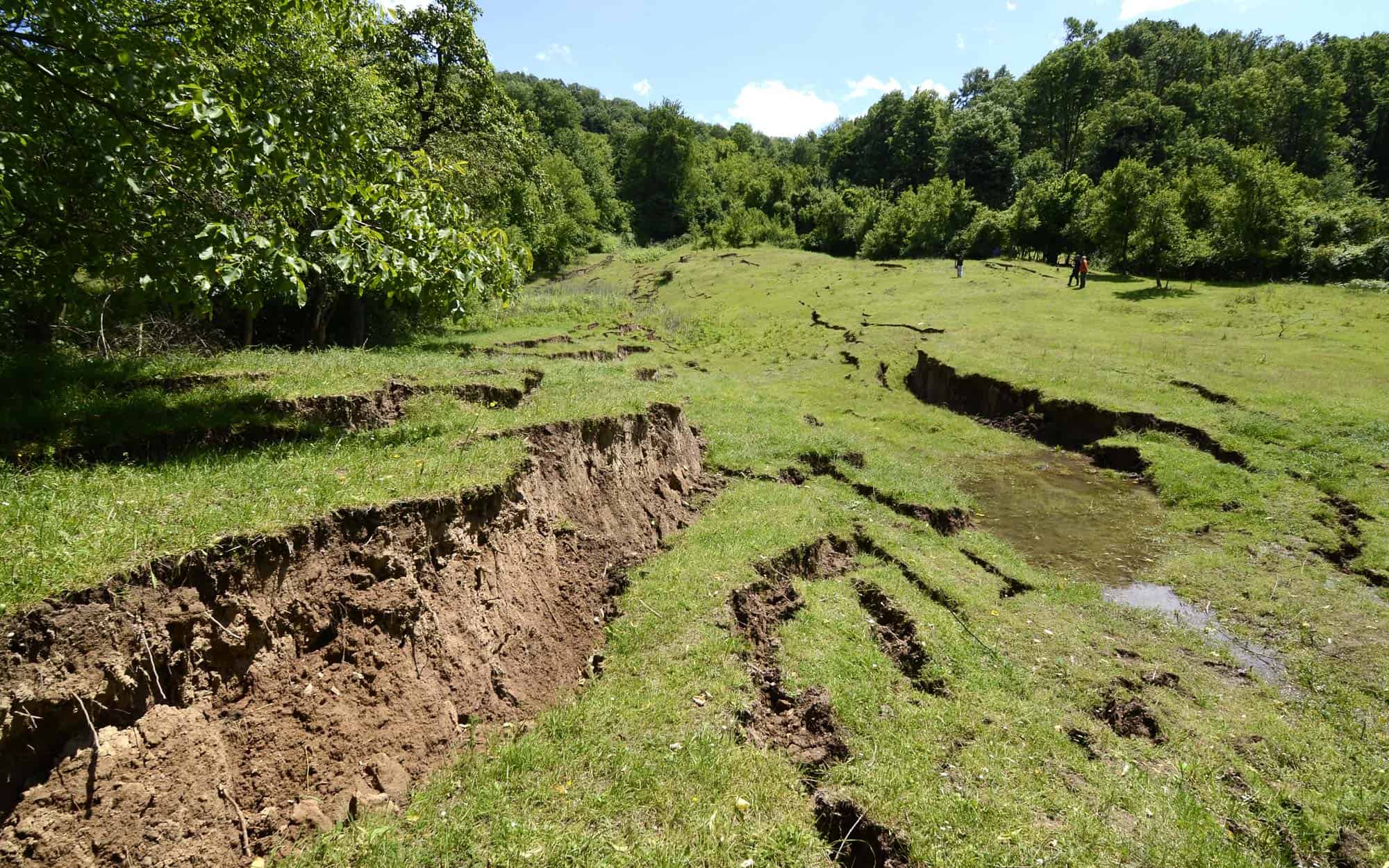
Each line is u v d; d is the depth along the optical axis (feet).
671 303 160.56
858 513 42.70
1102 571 40.81
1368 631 32.68
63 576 14.51
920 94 257.34
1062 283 126.62
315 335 74.38
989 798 21.02
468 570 22.88
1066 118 240.12
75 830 13.24
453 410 33.99
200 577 16.42
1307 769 24.07
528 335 98.48
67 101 23.50
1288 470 48.88
